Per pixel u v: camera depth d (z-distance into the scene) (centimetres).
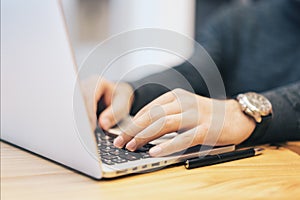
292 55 135
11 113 55
